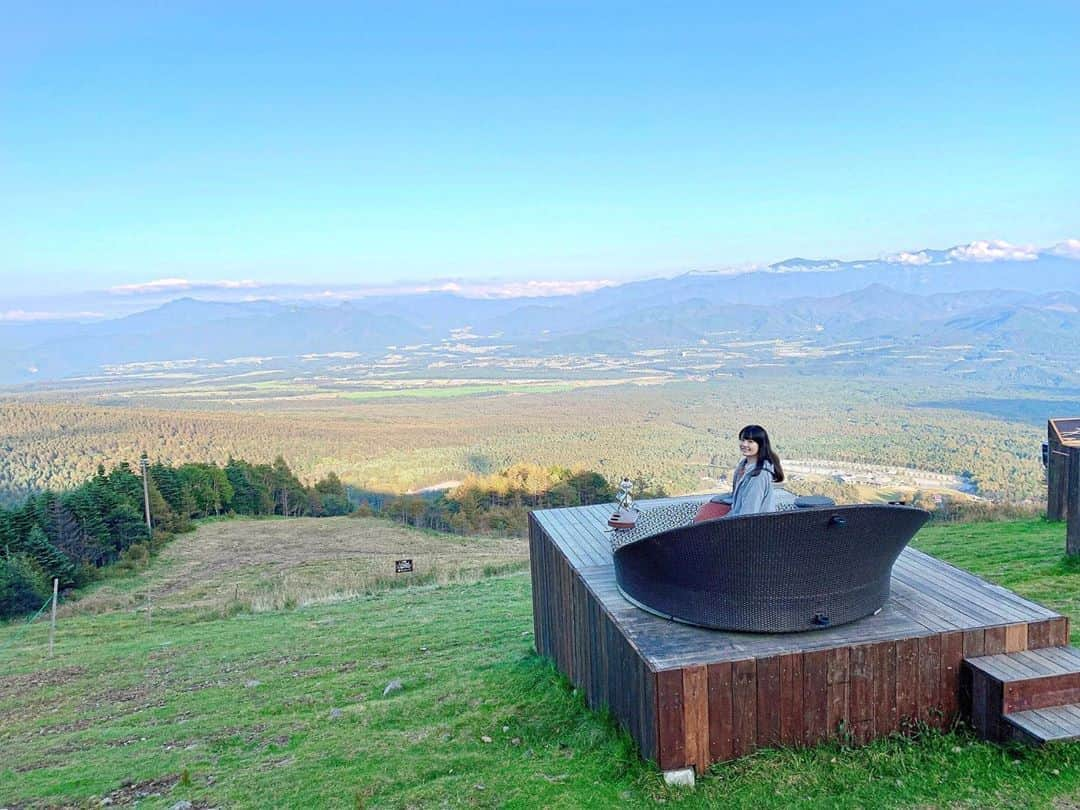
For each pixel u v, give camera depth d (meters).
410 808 3.54
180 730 5.69
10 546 24.72
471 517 43.38
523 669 5.82
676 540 3.52
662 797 3.15
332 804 3.75
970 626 3.59
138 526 30.05
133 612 15.95
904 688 3.48
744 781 3.18
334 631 9.80
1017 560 7.72
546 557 5.73
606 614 4.01
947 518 13.95
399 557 25.17
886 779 3.14
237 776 4.42
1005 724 3.28
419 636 8.53
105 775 4.78
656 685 3.19
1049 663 3.46
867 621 3.71
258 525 36.00
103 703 7.29
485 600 11.22
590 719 4.29
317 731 5.16
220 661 8.66
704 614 3.65
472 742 4.39
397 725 5.00
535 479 51.88
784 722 3.37
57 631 13.56
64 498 30.19
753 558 3.42
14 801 4.50
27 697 7.95
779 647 3.41
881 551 3.60
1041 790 2.90
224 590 20.25
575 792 3.39
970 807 2.89
